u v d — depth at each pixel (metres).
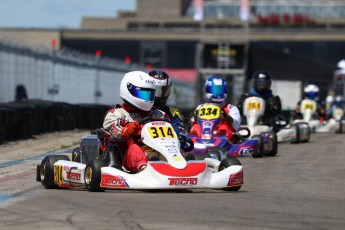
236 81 125.12
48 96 109.50
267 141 66.06
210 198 35.28
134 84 39.94
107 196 35.59
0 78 92.81
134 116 40.44
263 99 79.81
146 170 36.75
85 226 27.19
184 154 39.94
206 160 41.88
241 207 32.50
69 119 94.56
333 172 51.88
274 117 82.38
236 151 62.12
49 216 29.58
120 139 39.22
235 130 63.78
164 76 45.34
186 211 30.94
